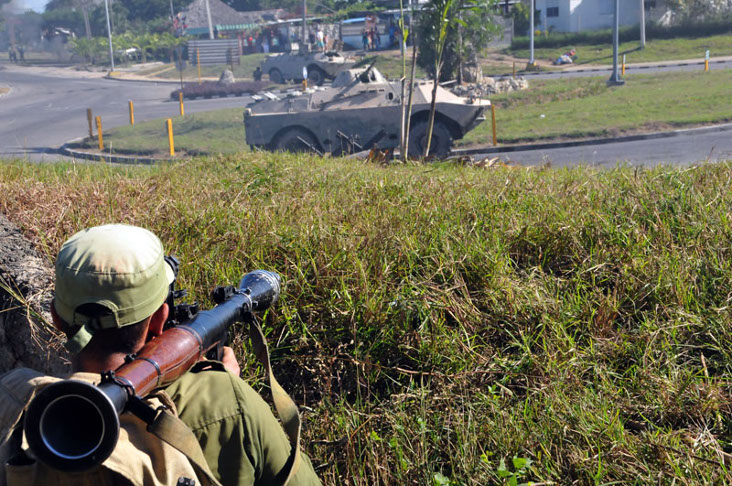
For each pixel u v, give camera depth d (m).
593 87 28.36
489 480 2.50
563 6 52.06
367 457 2.76
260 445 1.49
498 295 3.49
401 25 11.45
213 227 4.32
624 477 2.41
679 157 15.19
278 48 66.19
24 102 43.66
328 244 3.93
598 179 5.60
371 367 3.17
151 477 1.30
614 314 3.33
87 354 1.44
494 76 40.53
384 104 16.56
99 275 1.38
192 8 68.19
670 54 43.09
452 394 2.93
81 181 5.82
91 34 82.88
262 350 1.65
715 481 2.31
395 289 3.60
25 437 1.17
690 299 3.35
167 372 1.35
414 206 4.82
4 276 3.53
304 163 7.76
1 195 4.77
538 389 2.87
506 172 6.63
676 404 2.72
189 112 34.53
